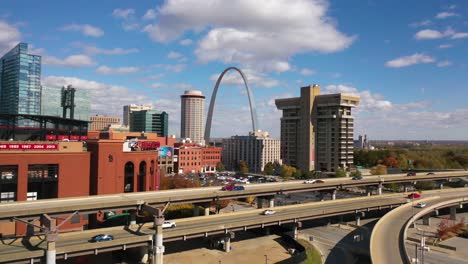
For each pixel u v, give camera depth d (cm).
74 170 10494
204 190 12175
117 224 10781
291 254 9512
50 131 13262
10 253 6544
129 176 12100
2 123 12606
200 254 9256
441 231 11019
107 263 8394
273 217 10156
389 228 9219
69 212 8394
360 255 9319
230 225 9356
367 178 17300
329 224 12481
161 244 8081
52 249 6769
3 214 7512
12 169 9406
